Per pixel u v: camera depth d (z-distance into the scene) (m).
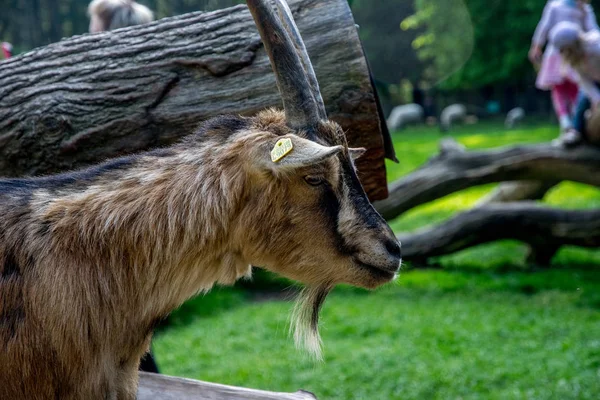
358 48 2.28
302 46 2.00
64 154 2.34
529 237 5.39
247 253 1.98
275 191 1.93
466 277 5.45
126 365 1.98
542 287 5.15
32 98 2.35
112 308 1.92
